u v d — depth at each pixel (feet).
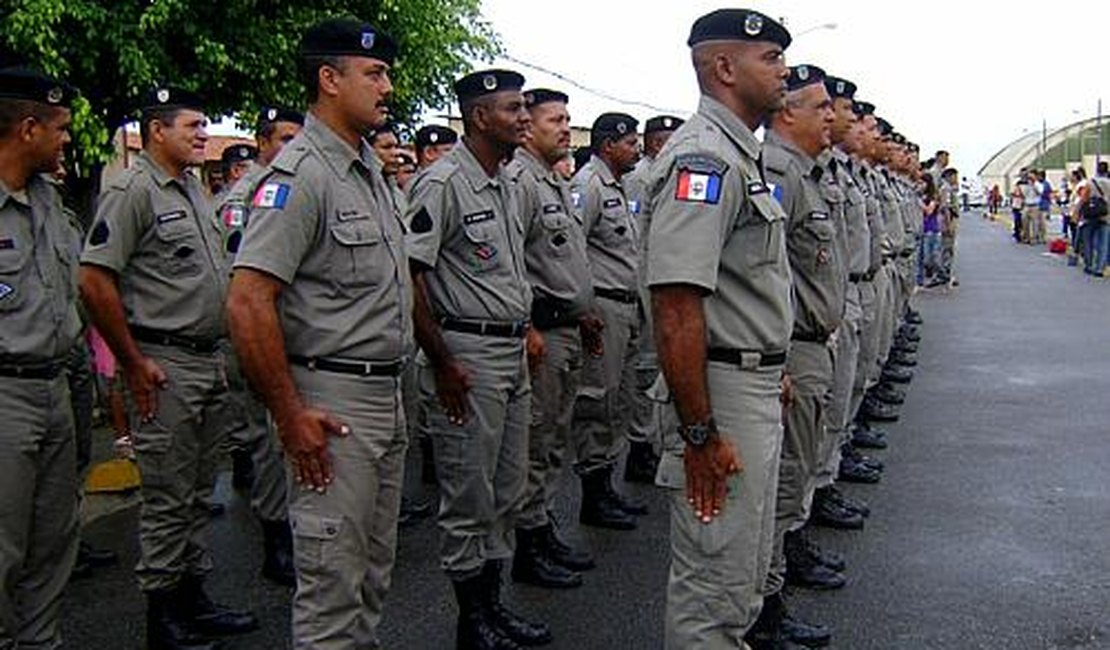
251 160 21.27
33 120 10.98
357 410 9.89
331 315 9.84
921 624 13.89
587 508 18.17
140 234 13.23
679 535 9.81
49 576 11.68
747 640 12.93
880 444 23.16
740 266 9.64
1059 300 50.37
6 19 21.61
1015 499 19.42
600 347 17.38
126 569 16.22
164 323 13.26
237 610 14.26
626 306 18.02
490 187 13.16
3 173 10.97
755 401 9.72
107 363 20.67
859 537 17.42
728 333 9.63
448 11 32.86
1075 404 27.50
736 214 9.48
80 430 15.21
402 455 10.57
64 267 11.44
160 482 13.10
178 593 13.35
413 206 12.66
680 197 9.18
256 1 24.88
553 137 15.98
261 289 9.45
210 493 13.91
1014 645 13.23
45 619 11.67
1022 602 14.61
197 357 13.47
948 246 55.21
